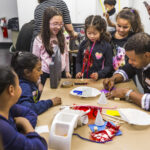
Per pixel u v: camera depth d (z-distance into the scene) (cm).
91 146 86
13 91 80
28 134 82
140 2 305
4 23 520
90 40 177
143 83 139
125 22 172
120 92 127
